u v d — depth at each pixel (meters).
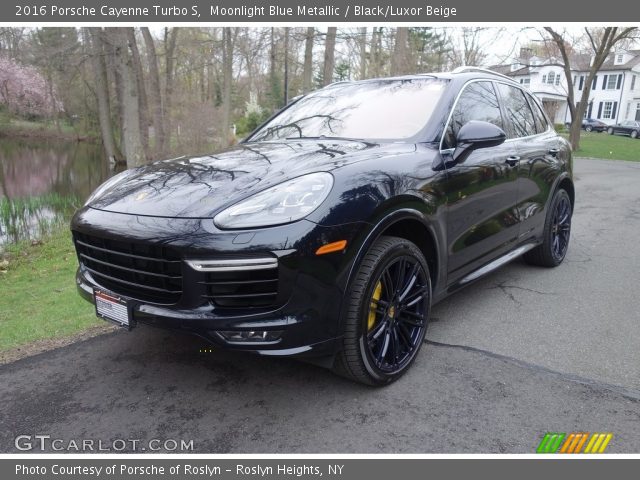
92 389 2.67
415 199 2.62
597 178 13.17
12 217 9.04
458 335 3.26
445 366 2.85
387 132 3.12
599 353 3.00
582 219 7.22
